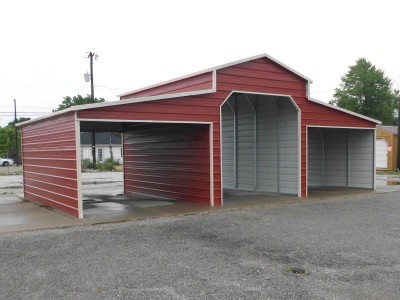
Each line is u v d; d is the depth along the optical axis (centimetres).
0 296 409
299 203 1051
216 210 932
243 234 682
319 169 1550
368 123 1341
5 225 777
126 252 569
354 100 4822
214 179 1000
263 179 1333
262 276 466
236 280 453
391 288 429
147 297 405
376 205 1015
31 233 705
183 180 1115
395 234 680
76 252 571
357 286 435
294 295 409
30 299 402
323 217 841
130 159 1422
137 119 883
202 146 1026
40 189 1124
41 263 520
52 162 1008
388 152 2595
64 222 802
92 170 3112
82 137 5078
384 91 4762
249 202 1059
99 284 441
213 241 633
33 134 1184
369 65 4844
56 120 962
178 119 938
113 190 1516
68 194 902
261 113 1333
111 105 847
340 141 1477
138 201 1138
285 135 1229
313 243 618
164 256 548
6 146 5281
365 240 636
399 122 2430
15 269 496
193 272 480
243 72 1049
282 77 1128
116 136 5238
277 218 830
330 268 495
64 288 430
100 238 658
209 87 1010
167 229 727
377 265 506
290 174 1214
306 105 1184
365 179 1396
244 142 1411
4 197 1294
